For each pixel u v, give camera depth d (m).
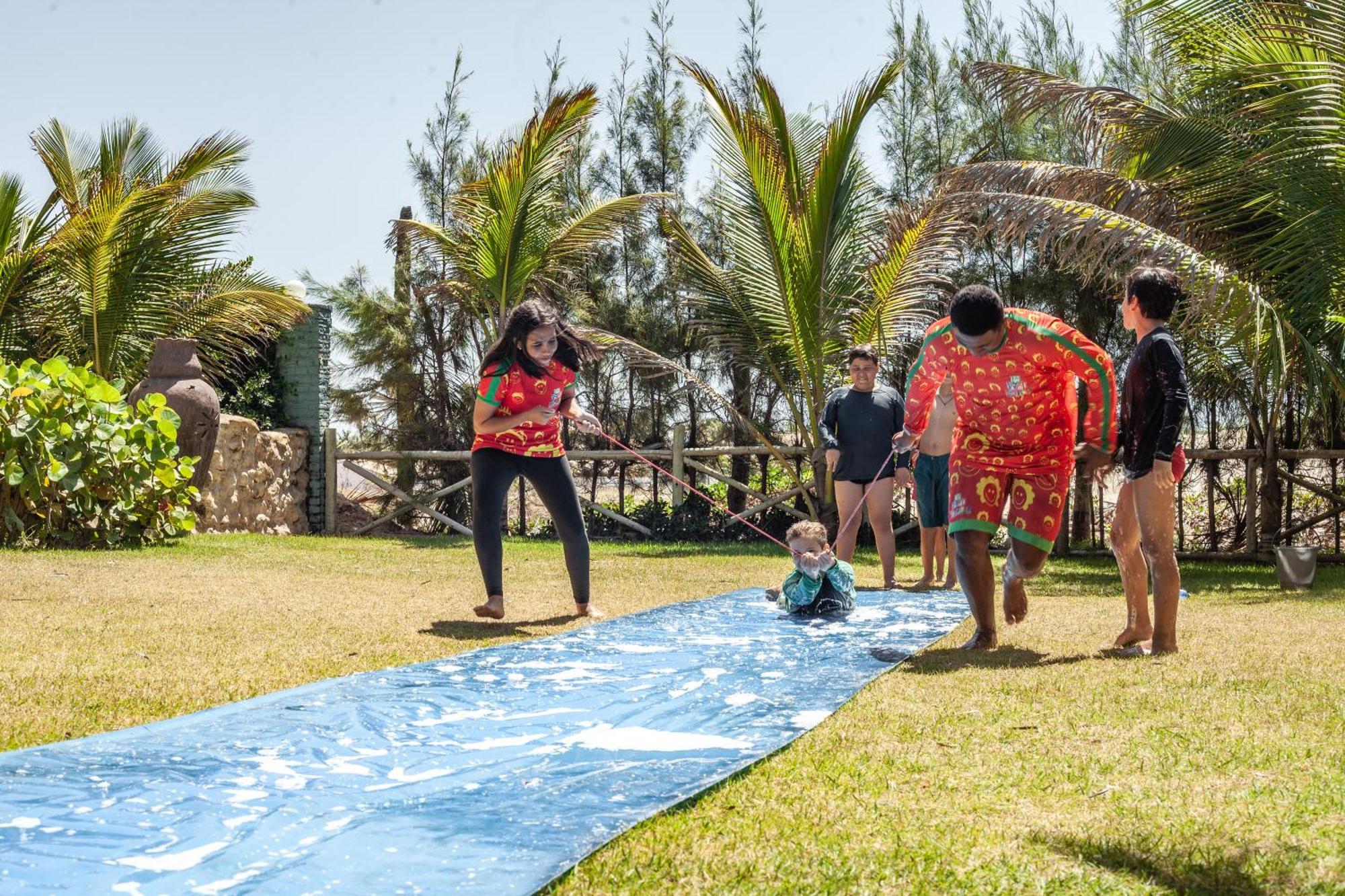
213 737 3.45
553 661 4.81
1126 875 2.38
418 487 15.06
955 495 5.44
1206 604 7.24
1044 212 9.52
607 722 3.69
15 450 9.02
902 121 14.06
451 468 14.98
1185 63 10.94
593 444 14.93
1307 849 2.51
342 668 4.72
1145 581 5.31
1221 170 10.02
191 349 11.32
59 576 7.51
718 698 4.05
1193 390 12.21
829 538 12.17
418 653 5.09
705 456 14.97
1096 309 12.78
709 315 12.57
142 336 12.63
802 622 6.10
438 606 6.82
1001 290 13.32
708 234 14.55
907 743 3.45
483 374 6.26
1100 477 5.51
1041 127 13.48
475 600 7.16
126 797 2.83
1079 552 12.32
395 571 8.88
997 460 5.38
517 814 2.72
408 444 15.27
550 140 12.93
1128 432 5.20
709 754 3.29
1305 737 3.49
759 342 12.48
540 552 11.21
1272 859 2.46
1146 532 5.09
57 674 4.42
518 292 13.48
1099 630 5.88
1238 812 2.77
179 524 10.38
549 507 6.50
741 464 14.75
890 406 8.12
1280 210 9.71
